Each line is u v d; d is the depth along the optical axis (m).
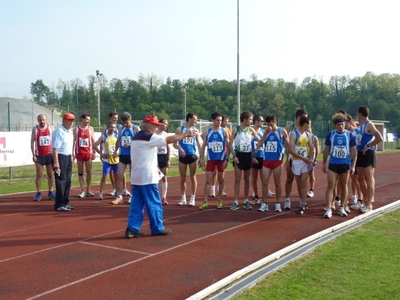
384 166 24.12
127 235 7.71
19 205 11.23
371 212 9.57
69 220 9.31
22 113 34.31
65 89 73.50
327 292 5.06
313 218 9.37
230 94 79.44
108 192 13.61
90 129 12.51
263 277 5.61
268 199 12.10
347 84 85.00
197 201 11.80
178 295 5.20
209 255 6.72
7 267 6.20
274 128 9.86
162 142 7.64
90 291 5.31
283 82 86.12
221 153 10.38
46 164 11.99
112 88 72.12
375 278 5.52
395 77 82.69
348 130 9.91
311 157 9.80
